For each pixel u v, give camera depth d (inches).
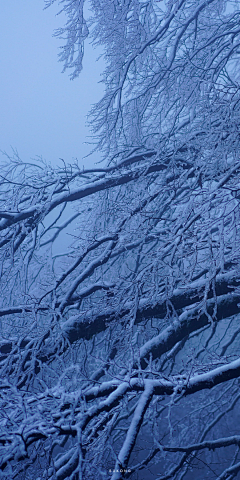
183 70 268.2
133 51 278.4
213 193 175.5
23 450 122.8
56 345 225.6
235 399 351.6
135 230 230.8
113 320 224.5
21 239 257.1
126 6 279.6
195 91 262.5
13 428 140.7
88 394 153.1
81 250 254.7
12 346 230.7
